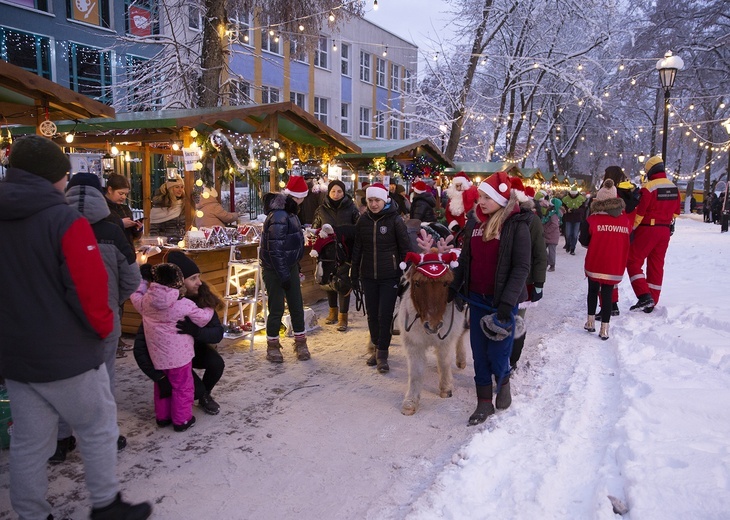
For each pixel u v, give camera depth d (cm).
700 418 404
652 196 772
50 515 307
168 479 362
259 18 1617
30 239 250
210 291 459
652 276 800
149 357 426
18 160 254
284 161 904
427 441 418
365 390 523
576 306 905
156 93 1501
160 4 1552
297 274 607
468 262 450
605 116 3412
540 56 2655
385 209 570
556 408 459
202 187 737
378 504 334
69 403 262
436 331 436
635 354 587
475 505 319
